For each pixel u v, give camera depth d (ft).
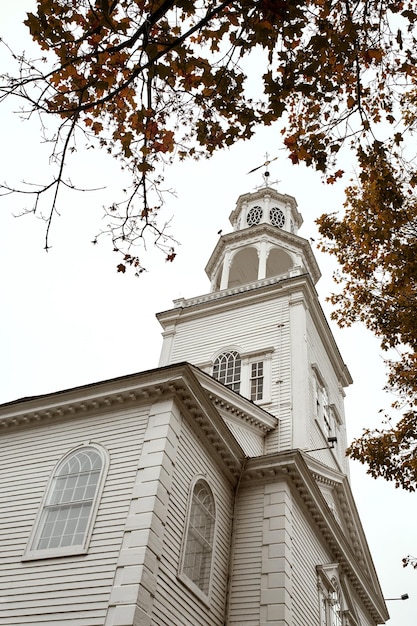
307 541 56.34
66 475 46.16
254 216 109.29
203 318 88.17
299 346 75.56
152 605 36.65
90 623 35.37
